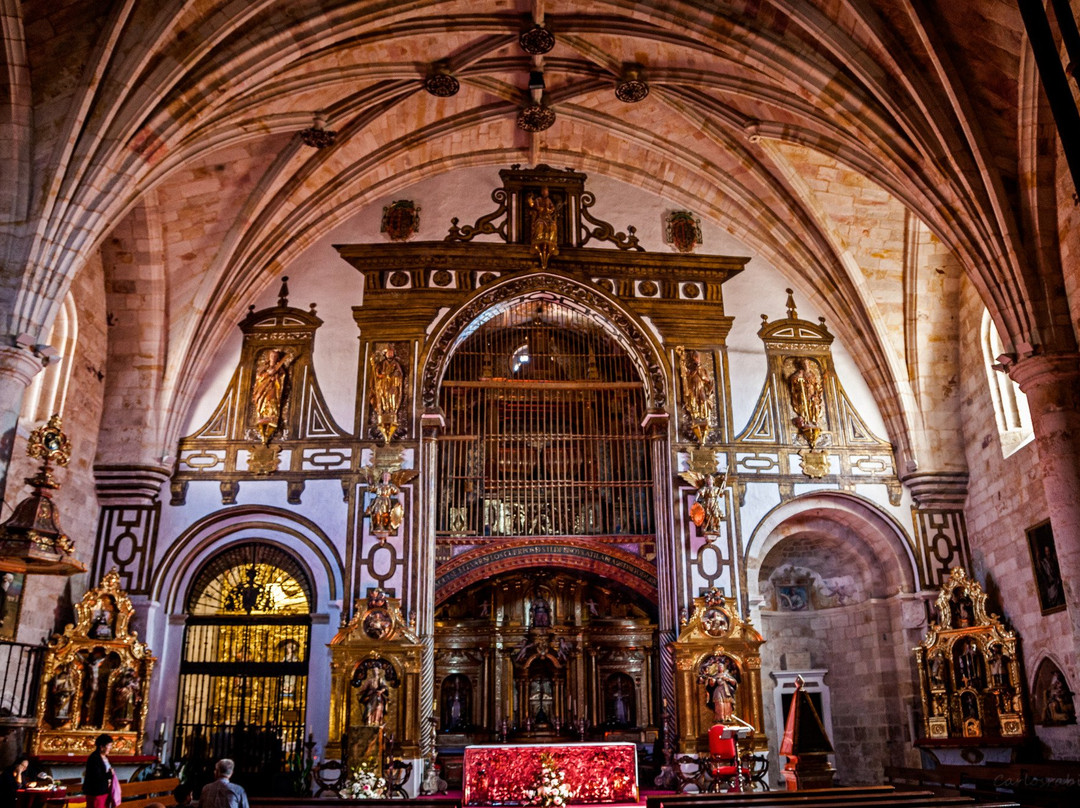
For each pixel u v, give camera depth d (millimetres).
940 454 21109
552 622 23312
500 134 22188
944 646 19281
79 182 14641
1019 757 17719
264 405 20672
